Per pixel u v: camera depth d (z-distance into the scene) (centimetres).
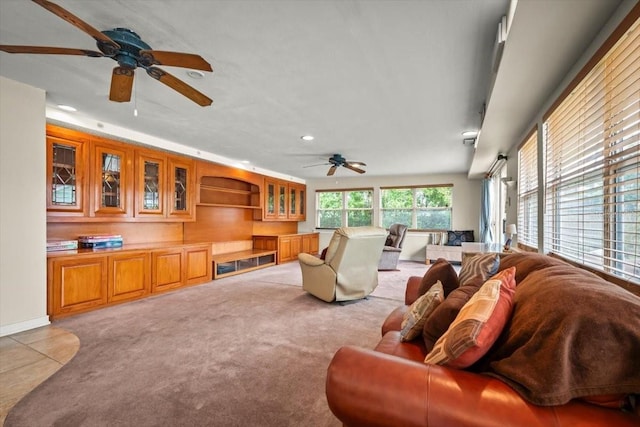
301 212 860
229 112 326
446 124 361
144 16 170
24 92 270
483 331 96
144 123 367
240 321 304
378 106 305
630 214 148
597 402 78
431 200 772
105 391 180
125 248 378
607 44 149
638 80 136
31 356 225
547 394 77
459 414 81
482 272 169
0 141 258
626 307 81
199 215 558
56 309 300
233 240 641
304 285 406
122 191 385
